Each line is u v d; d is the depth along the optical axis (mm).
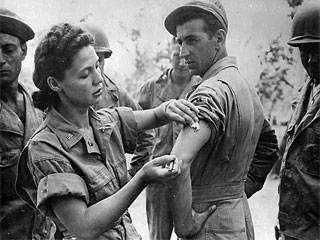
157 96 4176
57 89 2148
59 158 2066
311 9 3195
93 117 2248
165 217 3586
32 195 2234
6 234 2836
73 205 2033
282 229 3188
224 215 2506
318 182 3061
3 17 2771
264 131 2949
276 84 7246
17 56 2842
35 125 2938
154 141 3877
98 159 2182
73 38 2102
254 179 2998
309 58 3197
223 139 2463
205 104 2377
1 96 2865
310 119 3102
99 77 2146
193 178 2518
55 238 2604
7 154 2818
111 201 2004
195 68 2621
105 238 2127
